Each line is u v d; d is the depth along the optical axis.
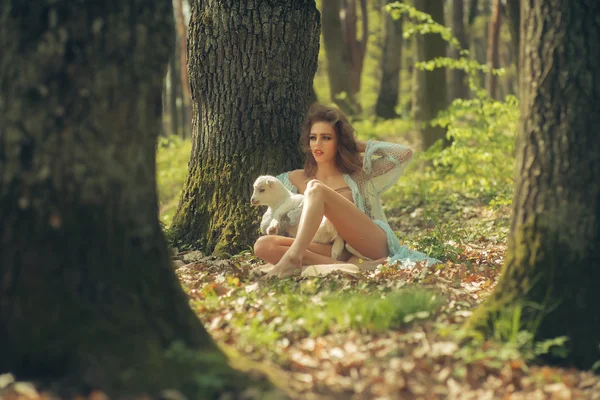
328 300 4.26
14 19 2.89
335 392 3.10
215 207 6.86
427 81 14.38
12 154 2.86
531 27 3.71
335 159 6.33
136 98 3.03
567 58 3.59
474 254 6.56
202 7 6.92
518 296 3.67
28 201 2.86
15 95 2.88
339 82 19.92
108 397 2.70
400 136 19.44
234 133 6.85
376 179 6.33
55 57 2.87
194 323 3.26
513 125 10.71
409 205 11.18
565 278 3.60
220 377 2.93
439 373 3.32
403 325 3.88
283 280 5.02
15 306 2.83
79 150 2.89
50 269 2.86
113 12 2.96
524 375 3.36
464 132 10.78
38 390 2.71
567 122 3.58
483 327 3.69
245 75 6.80
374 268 5.82
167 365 2.90
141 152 3.07
